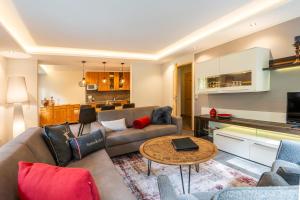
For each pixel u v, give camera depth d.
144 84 6.45
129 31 3.45
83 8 2.52
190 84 7.20
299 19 2.66
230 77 3.53
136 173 2.47
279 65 2.76
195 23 3.12
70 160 1.95
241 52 3.17
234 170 2.49
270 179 1.08
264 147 2.61
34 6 2.42
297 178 1.28
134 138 3.18
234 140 3.04
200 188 2.05
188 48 4.34
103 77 8.12
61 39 3.81
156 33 3.59
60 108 6.92
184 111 7.55
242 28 3.09
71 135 2.18
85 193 0.86
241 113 3.60
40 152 1.62
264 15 2.60
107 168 1.68
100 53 5.04
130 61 5.84
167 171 2.50
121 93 8.69
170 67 6.08
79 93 8.35
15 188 1.01
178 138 2.45
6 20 2.82
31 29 3.23
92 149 2.13
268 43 3.07
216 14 2.78
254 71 2.96
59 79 8.04
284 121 2.89
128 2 2.39
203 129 4.09
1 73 4.24
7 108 4.49
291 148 1.63
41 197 0.87
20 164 1.00
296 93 2.53
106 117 3.56
